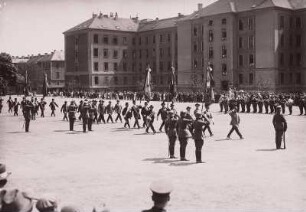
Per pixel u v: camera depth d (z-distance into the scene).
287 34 86.31
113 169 16.14
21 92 120.38
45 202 5.04
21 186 13.39
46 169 16.23
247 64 88.44
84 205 11.24
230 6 90.44
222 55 91.50
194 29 99.00
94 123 36.72
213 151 20.28
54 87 143.88
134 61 122.31
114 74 117.69
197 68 98.56
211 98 59.38
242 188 12.97
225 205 11.16
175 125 18.59
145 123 29.61
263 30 85.06
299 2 87.81
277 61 83.88
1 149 21.47
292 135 26.22
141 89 111.19
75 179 14.45
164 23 115.75
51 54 147.38
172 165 16.88
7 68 83.00
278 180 13.92
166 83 113.56
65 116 40.41
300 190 12.52
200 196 12.10
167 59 113.19
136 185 13.52
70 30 119.06
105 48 116.00
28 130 30.38
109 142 24.09
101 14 118.56
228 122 36.09
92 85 113.62
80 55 116.56
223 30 91.06
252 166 16.39
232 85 89.06
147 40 118.94
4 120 41.12
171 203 11.41
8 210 5.11
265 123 34.69
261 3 86.25
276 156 18.61
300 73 87.12
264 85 83.94
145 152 20.33
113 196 12.20
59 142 24.23
